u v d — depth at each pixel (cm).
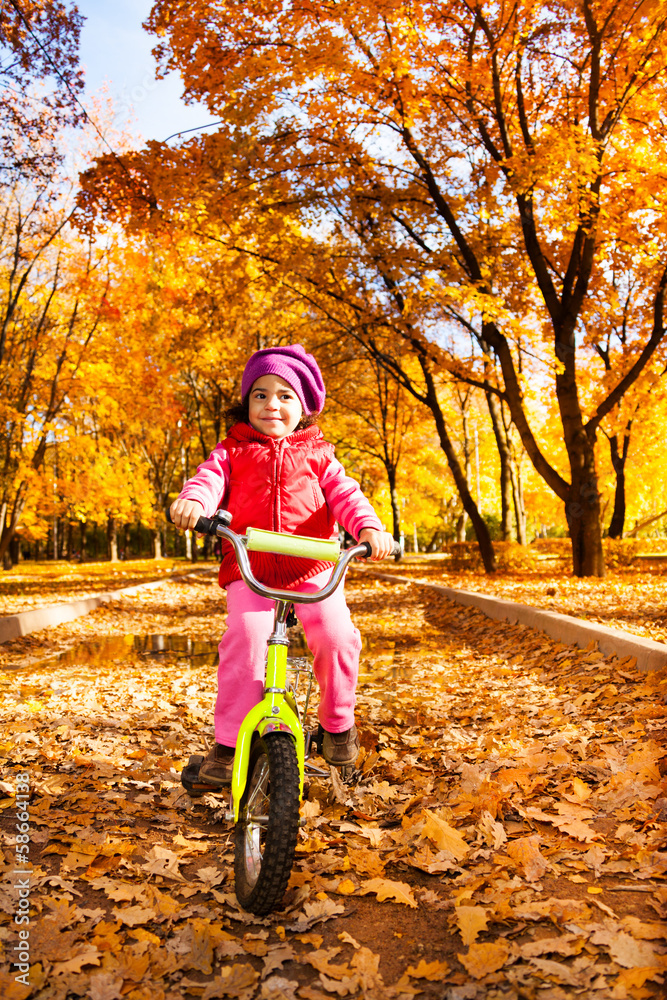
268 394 296
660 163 1298
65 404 2506
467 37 1298
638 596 1097
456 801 327
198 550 4122
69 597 1577
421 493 4319
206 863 278
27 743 438
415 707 541
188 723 509
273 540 239
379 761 406
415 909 238
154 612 1350
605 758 366
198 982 200
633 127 1374
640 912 226
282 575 276
